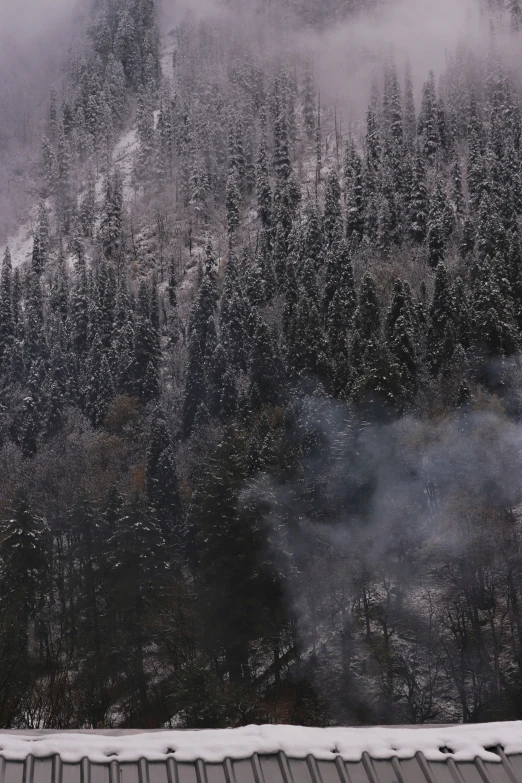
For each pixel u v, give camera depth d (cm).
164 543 5112
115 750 917
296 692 4712
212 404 8838
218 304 11800
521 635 4678
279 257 12938
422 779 901
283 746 932
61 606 5444
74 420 9356
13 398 10612
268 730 962
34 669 2672
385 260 11869
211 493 4738
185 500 6819
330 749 940
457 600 5059
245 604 4438
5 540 4825
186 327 12569
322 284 11056
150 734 952
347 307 9550
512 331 7744
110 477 7438
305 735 958
